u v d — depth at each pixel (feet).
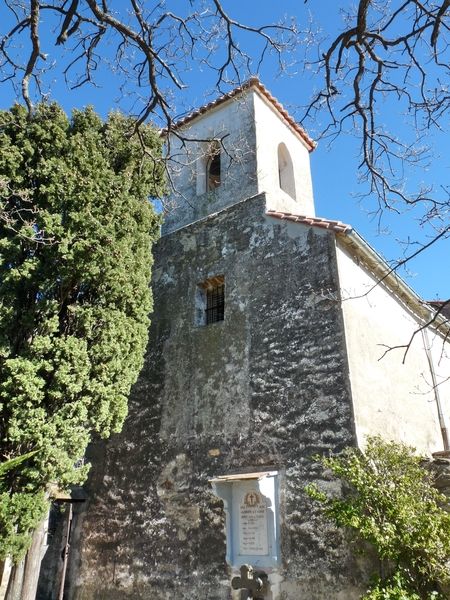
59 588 32.60
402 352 33.32
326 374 26.78
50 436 24.20
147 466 32.58
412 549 20.13
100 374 26.68
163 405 33.58
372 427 26.22
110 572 31.14
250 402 29.22
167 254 38.60
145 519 31.09
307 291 29.32
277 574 24.53
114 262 27.45
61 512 35.19
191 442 31.01
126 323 28.27
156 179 33.30
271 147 42.14
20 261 26.37
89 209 26.91
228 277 33.86
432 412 34.83
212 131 43.65
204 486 29.32
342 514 21.49
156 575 29.12
